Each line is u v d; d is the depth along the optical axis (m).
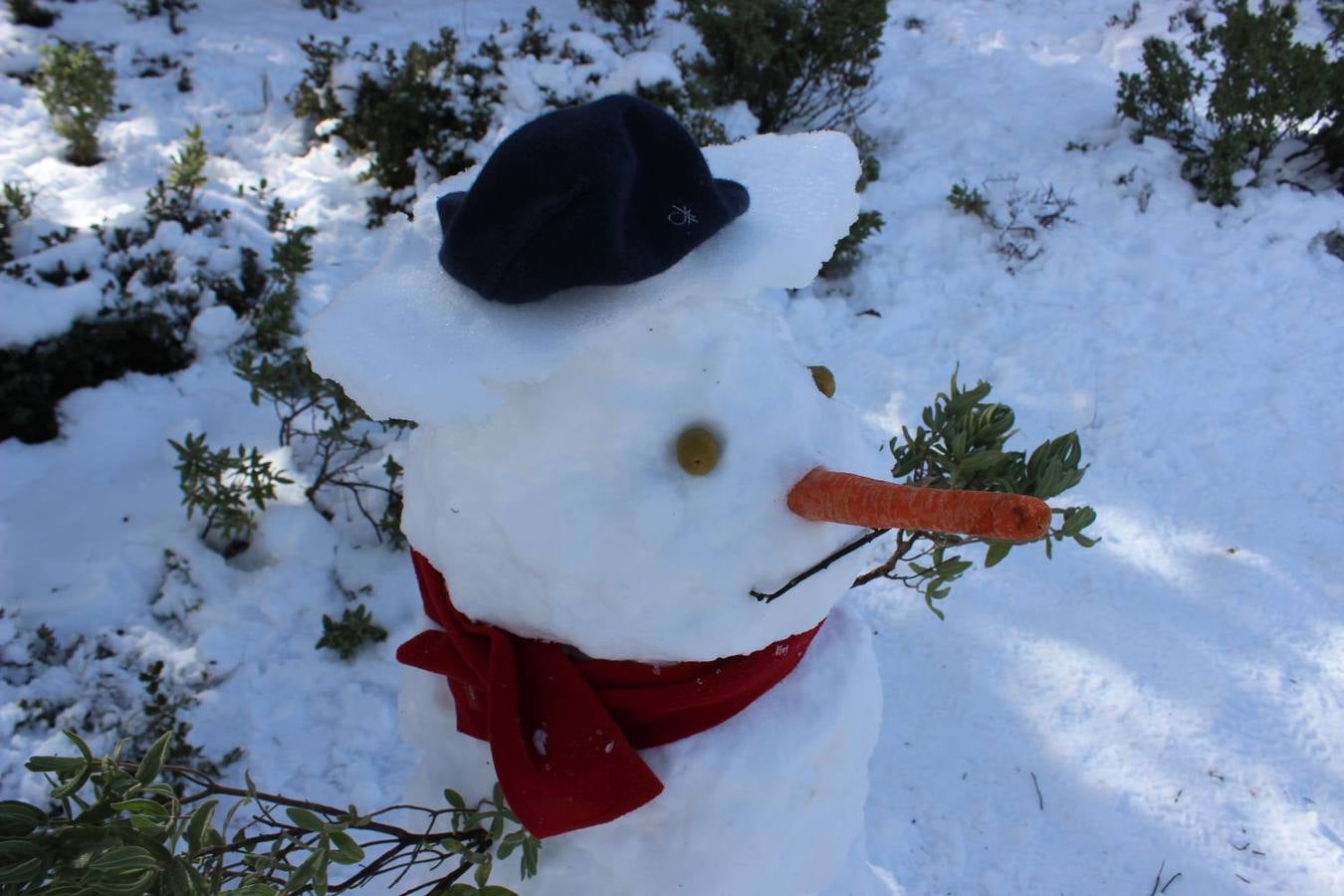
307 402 4.07
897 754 3.27
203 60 5.93
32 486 3.68
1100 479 4.23
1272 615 3.71
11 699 3.08
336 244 4.84
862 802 1.94
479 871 1.62
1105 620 3.68
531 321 1.31
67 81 4.95
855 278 5.06
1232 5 6.27
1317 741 3.34
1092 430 4.41
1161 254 5.16
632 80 5.10
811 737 1.68
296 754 3.08
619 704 1.58
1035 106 6.34
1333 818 3.14
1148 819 3.13
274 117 5.54
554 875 1.68
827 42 5.56
